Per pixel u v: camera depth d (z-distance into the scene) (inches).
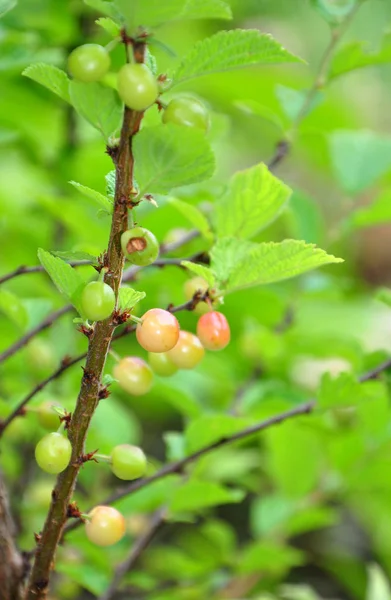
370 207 24.1
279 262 17.5
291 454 26.8
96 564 23.0
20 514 23.7
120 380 18.2
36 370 24.3
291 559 24.7
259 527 27.5
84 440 17.0
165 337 16.7
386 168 26.2
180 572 26.9
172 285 23.9
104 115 16.5
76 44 27.2
